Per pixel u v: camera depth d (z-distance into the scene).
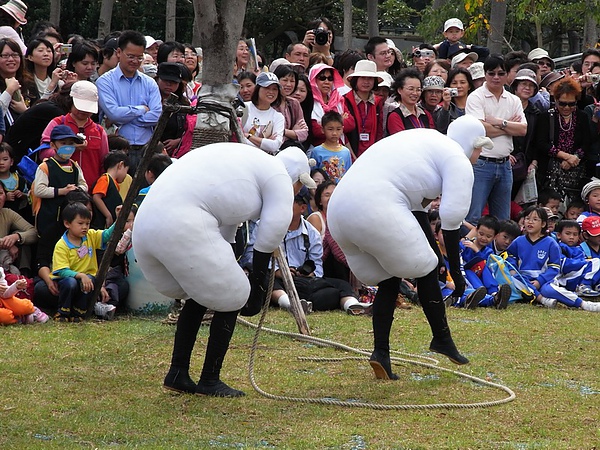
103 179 17.31
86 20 48.28
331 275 18.75
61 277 15.89
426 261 12.54
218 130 15.44
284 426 10.60
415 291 18.52
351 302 17.53
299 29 57.41
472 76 23.83
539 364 14.00
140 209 11.52
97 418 10.65
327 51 25.02
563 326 17.02
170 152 19.27
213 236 11.28
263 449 9.66
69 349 13.77
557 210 23.22
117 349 13.89
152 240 11.25
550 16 36.69
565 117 23.39
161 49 21.97
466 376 13.02
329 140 20.09
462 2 38.47
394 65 24.67
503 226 20.70
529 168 23.09
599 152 23.55
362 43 49.81
